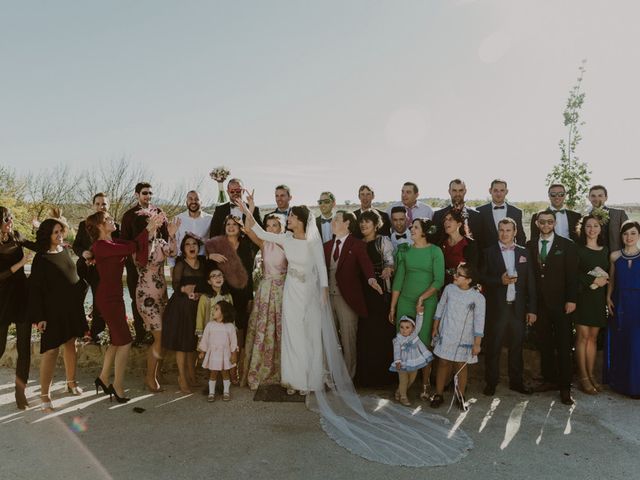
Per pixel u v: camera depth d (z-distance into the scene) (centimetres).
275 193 690
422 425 459
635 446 420
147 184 629
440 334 511
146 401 515
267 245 561
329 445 416
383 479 361
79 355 624
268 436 433
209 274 538
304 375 523
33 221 544
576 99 734
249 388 554
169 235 558
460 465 384
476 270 513
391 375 555
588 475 370
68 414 479
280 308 552
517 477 366
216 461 387
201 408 497
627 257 550
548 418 480
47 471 370
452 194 631
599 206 652
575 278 532
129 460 388
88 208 2364
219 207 652
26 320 489
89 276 635
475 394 547
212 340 512
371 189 674
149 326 536
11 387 554
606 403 520
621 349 547
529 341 627
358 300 552
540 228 552
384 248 570
